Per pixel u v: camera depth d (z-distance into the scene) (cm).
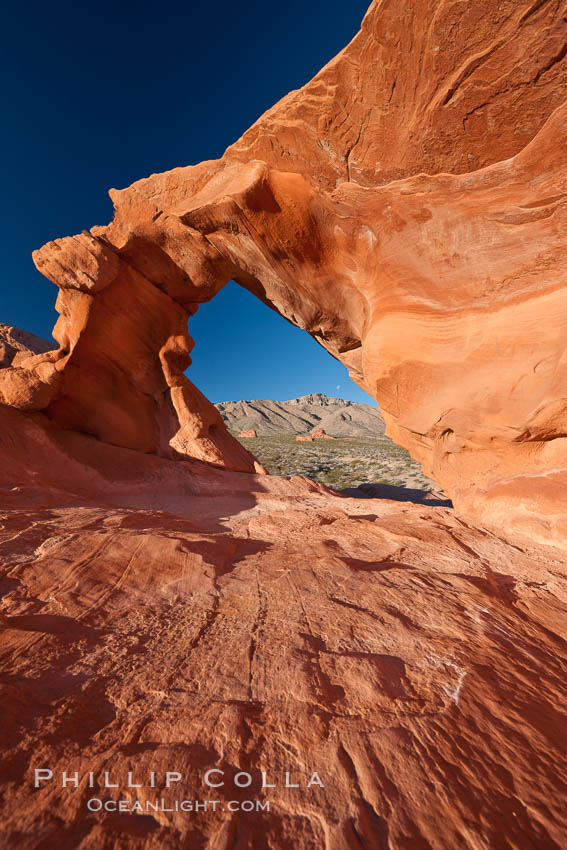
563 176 538
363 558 489
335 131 704
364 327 980
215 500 1006
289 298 1084
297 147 767
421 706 210
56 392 1144
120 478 1093
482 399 676
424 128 607
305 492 1169
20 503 685
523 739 191
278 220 853
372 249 793
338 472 3744
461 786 162
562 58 480
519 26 476
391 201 708
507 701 220
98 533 462
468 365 695
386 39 557
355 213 768
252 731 188
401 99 607
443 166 634
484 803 154
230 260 1099
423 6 504
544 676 253
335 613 322
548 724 205
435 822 145
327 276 925
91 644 263
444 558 497
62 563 375
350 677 233
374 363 841
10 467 891
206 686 222
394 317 795
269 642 274
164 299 1295
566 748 188
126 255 1168
